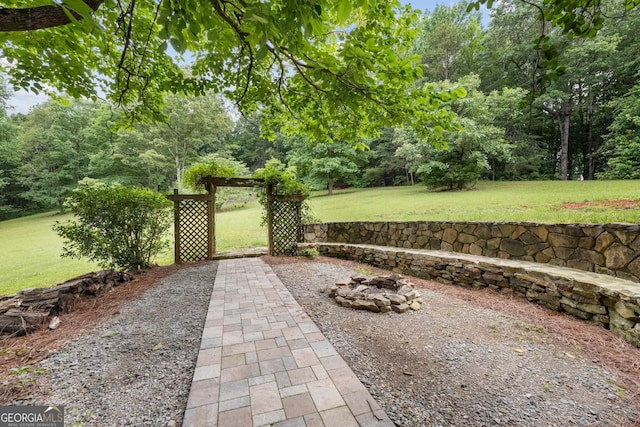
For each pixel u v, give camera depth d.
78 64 3.12
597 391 1.59
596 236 2.78
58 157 19.45
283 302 3.11
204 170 5.90
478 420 1.39
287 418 1.39
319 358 1.93
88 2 1.50
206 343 2.16
